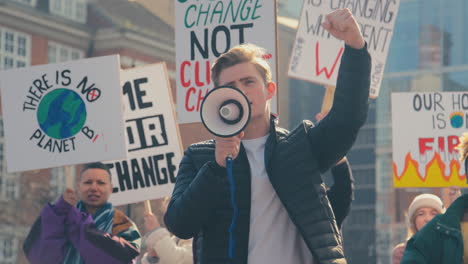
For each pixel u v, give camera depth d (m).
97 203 5.09
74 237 4.74
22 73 6.04
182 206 2.76
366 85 2.87
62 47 37.56
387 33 6.76
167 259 5.86
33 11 36.09
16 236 29.27
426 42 46.25
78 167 30.78
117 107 5.84
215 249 2.81
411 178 7.38
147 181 6.24
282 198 2.80
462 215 2.93
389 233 44.66
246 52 2.92
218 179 2.71
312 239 2.74
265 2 5.75
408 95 7.46
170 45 39.03
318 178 2.85
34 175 29.88
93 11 38.31
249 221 2.81
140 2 38.81
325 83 6.47
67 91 5.95
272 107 5.32
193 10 5.97
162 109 6.31
